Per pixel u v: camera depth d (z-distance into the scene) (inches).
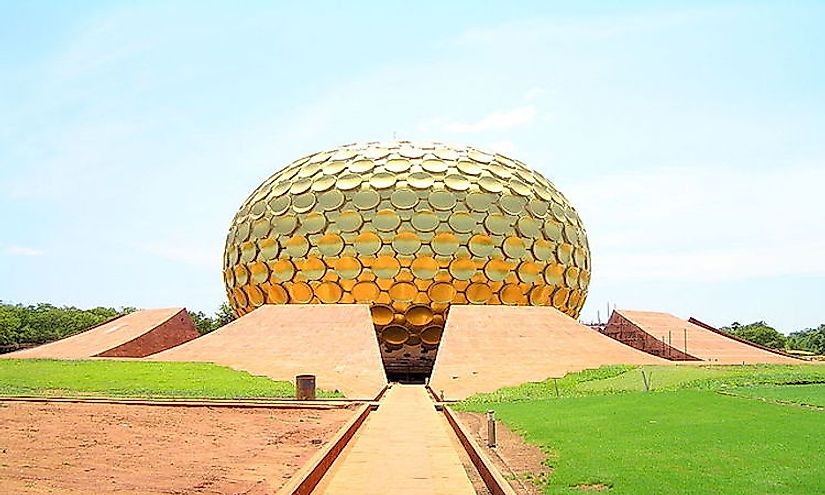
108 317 3198.8
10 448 550.3
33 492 398.6
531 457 542.3
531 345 1443.2
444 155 1838.1
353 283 1697.8
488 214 1733.5
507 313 1567.4
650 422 652.7
